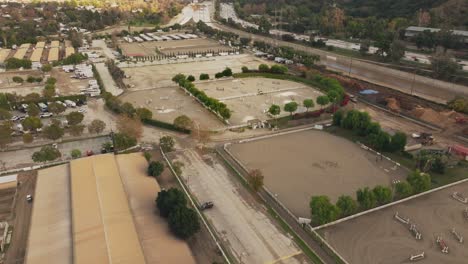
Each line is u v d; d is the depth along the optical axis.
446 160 111.88
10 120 140.50
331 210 84.19
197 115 153.00
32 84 194.25
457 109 154.50
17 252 77.38
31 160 115.50
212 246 79.81
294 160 117.75
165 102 167.50
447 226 86.69
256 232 84.75
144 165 107.94
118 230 76.88
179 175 107.25
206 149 124.94
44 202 88.69
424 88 187.62
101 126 130.12
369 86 191.75
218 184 104.00
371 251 78.44
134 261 69.25
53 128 124.69
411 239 82.25
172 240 78.19
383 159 119.00
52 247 74.12
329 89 177.25
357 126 135.50
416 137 133.00
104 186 91.56
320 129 141.25
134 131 129.25
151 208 87.94
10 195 97.50
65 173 101.50
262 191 101.50
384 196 91.62
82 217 80.44
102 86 185.62
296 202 96.12
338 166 114.31
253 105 164.12
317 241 81.69
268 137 134.62
